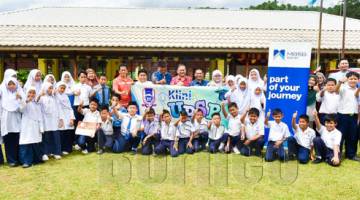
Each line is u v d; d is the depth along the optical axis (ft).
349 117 23.08
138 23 58.34
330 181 18.86
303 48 23.65
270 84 23.90
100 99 26.84
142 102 26.78
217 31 55.67
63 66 52.03
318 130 23.03
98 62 51.93
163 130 23.97
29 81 23.04
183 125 24.26
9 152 21.39
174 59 51.96
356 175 19.94
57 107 23.61
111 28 55.36
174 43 50.65
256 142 23.70
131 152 24.62
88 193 16.96
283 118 23.97
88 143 24.81
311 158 22.89
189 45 50.08
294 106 23.89
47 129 22.74
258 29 57.06
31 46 49.08
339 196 16.79
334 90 23.47
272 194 16.96
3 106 21.08
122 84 27.02
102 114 24.52
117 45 49.49
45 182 18.45
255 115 23.62
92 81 27.02
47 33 52.75
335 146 21.90
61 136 24.36
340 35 55.72
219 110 26.40
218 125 24.70
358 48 51.47
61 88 24.06
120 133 24.67
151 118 24.35
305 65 23.63
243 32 55.62
